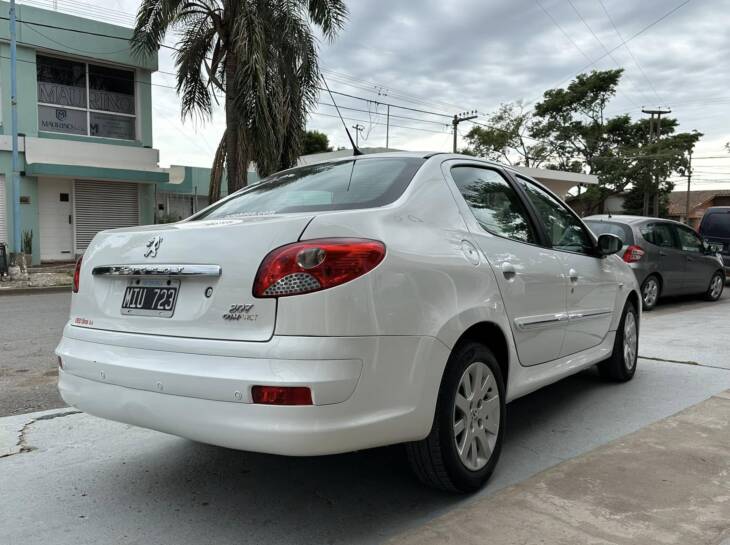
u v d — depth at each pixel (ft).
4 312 33.42
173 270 9.09
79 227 60.49
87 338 10.05
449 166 11.55
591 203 138.51
